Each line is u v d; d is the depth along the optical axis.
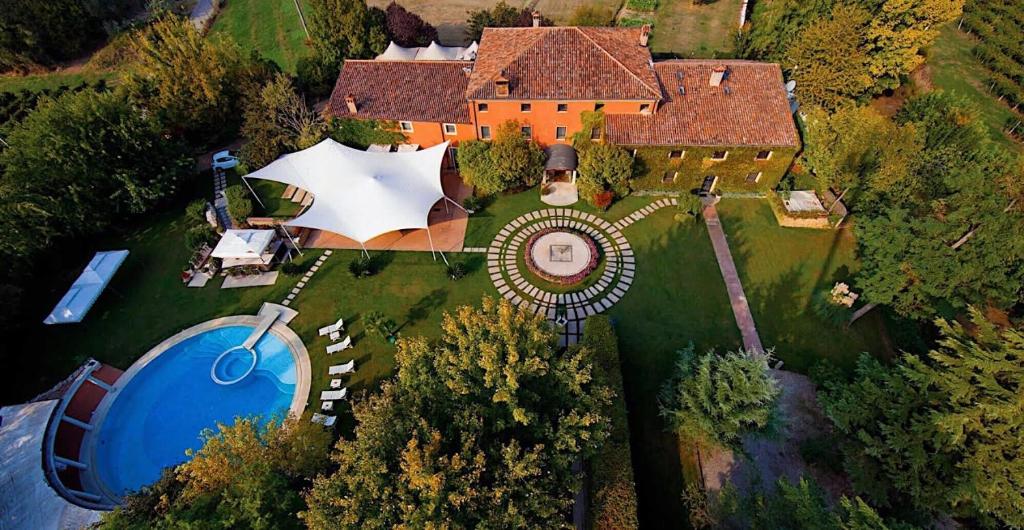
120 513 18.69
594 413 19.58
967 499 18.62
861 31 39.94
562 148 38.78
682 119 36.00
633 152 36.81
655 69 37.84
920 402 21.06
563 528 18.27
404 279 34.25
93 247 37.44
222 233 37.72
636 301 32.12
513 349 19.33
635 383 27.92
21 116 51.06
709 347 29.44
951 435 19.39
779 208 36.69
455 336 22.52
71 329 32.06
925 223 25.47
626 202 39.16
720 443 22.91
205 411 28.03
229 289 34.22
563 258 34.56
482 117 38.06
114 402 28.41
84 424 27.06
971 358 19.77
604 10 50.09
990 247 23.92
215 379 29.27
